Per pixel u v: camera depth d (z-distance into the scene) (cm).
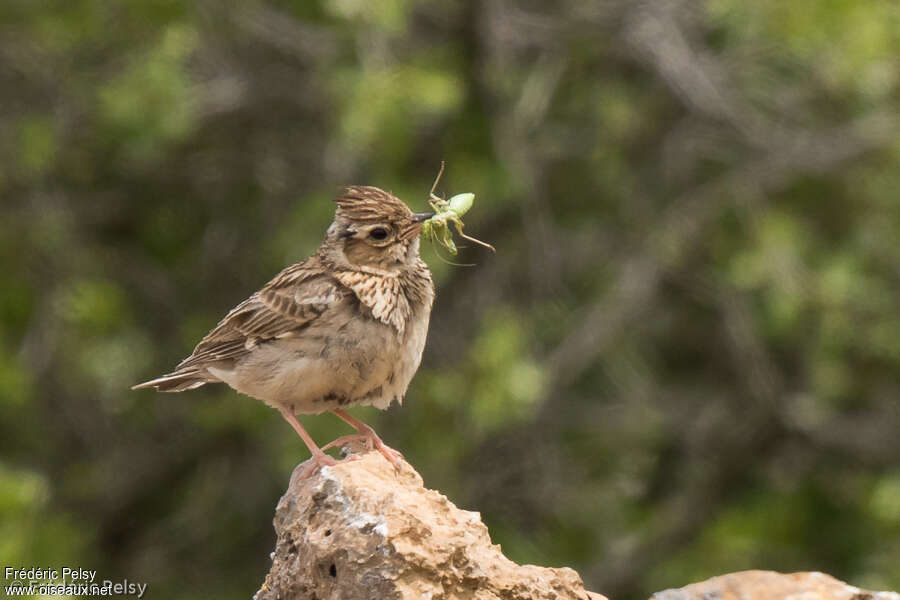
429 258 1485
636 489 1852
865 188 1731
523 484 1684
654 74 1709
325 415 1479
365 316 764
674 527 1812
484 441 1616
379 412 1491
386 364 770
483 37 1527
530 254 1628
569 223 1762
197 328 1653
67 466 1711
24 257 1602
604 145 1689
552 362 1625
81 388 1667
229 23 1580
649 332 1847
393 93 1360
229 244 1681
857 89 1641
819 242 1700
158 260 1745
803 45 1574
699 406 1834
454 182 1495
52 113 1587
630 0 1642
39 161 1527
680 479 1866
